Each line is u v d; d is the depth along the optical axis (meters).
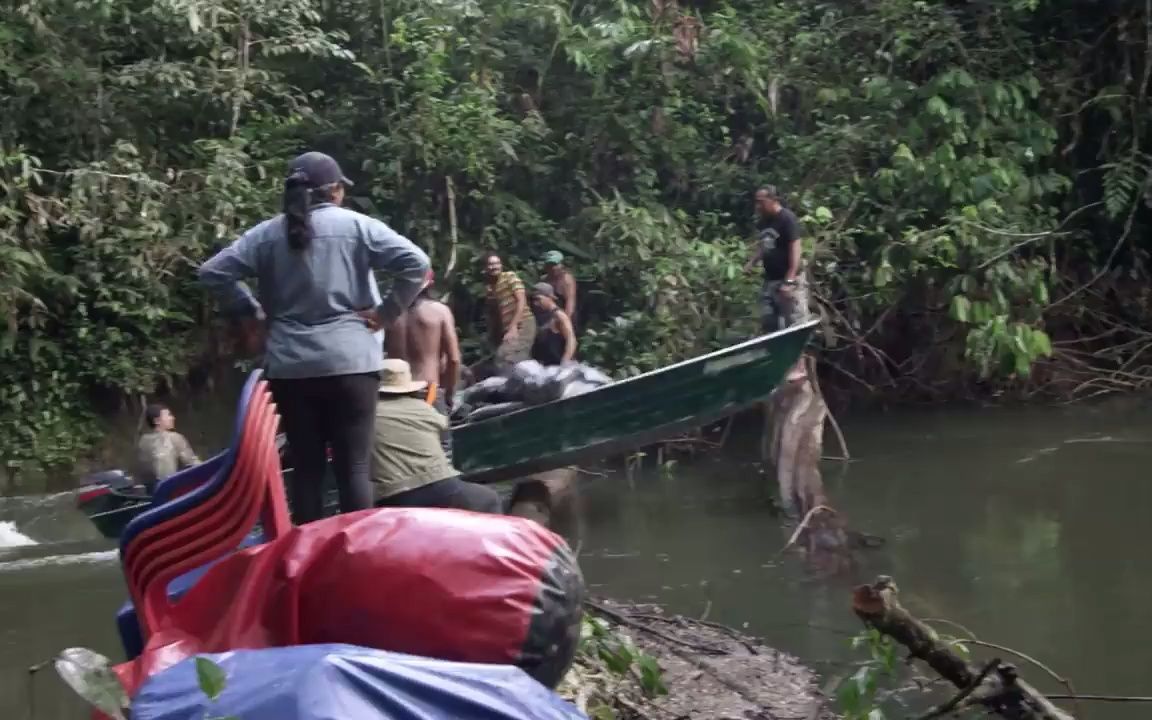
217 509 3.50
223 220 10.55
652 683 4.52
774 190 10.01
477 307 11.74
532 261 11.64
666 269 10.70
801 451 8.20
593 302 11.72
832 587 6.56
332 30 12.23
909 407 12.09
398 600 3.28
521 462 7.69
